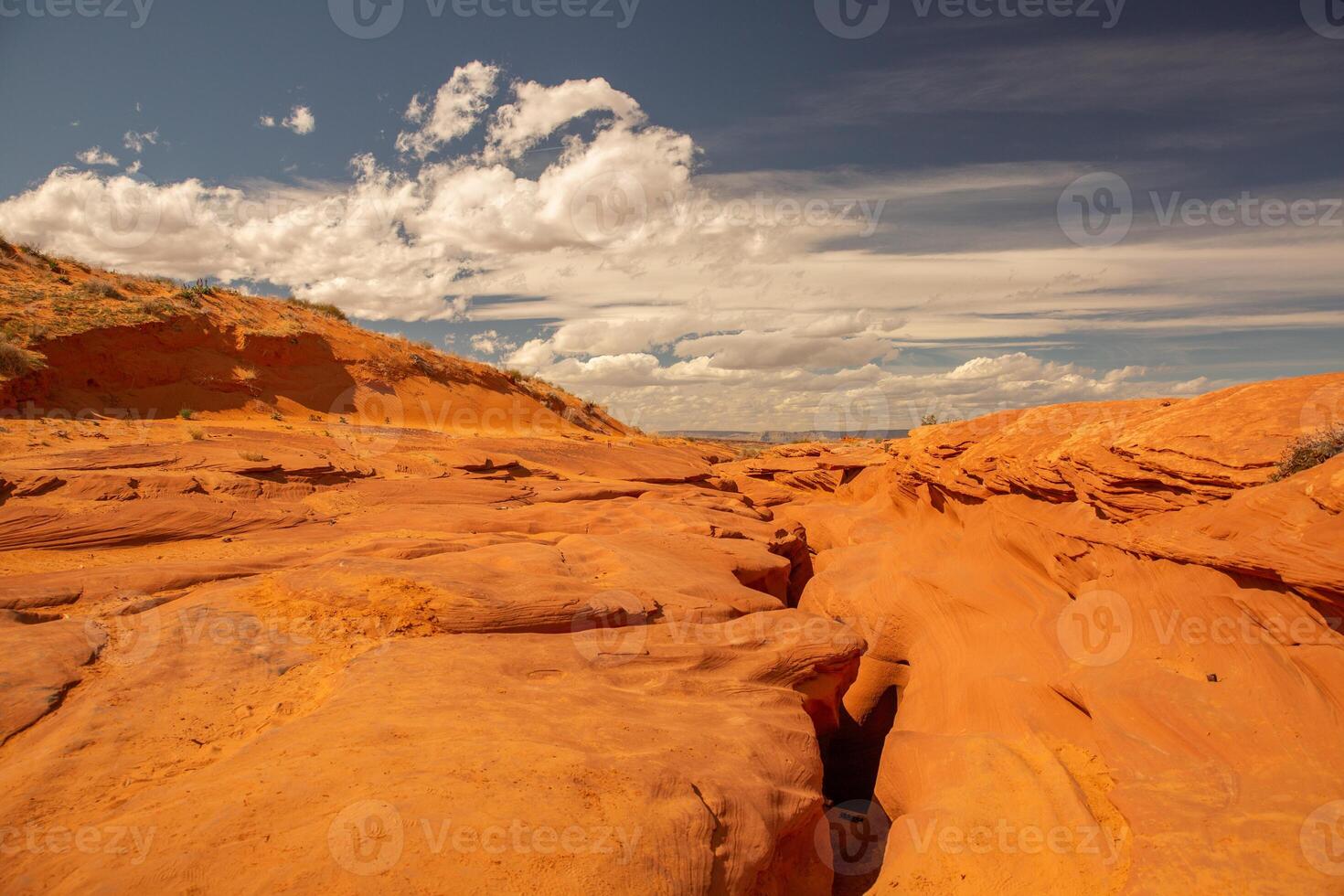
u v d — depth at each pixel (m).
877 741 15.84
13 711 7.10
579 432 47.88
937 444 24.58
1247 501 10.38
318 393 36.78
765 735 9.36
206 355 32.88
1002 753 10.18
